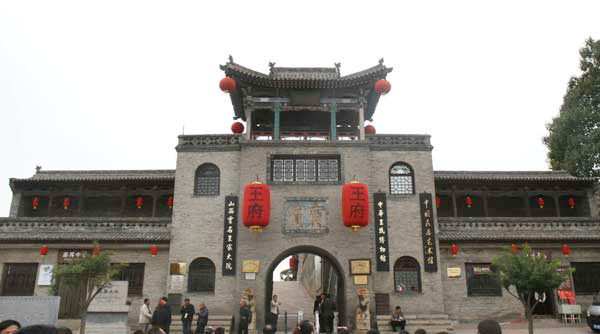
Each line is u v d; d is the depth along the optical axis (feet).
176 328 94.17
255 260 98.32
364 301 94.73
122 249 104.27
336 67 112.68
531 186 119.03
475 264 105.29
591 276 105.40
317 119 124.06
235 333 94.43
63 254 103.71
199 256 100.68
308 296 155.12
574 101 140.97
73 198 118.83
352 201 94.89
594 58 140.67
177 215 103.19
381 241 100.89
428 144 108.37
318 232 99.91
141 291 102.17
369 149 106.63
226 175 105.50
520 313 102.63
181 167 106.32
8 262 103.55
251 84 108.68
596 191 132.67
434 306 98.32
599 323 84.28
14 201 115.14
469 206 119.85
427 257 100.94
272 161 106.01
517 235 105.81
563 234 106.63
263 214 94.32
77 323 98.63
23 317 58.18
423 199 104.27
